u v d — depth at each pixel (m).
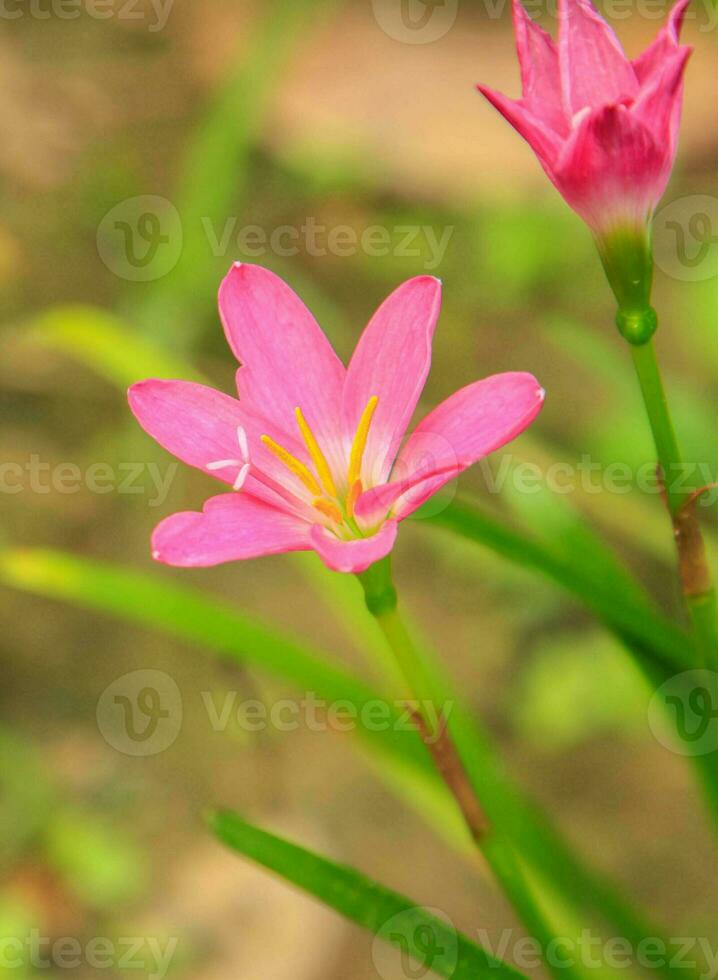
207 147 0.87
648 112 0.40
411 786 0.49
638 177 0.40
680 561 0.42
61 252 0.92
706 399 0.78
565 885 0.47
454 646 0.73
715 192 0.90
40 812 0.65
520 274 0.90
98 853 0.63
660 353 0.83
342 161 0.96
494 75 0.96
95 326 0.55
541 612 0.73
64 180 0.97
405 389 0.41
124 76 1.07
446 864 0.63
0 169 0.98
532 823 0.47
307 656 0.48
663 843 0.64
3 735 0.69
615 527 0.75
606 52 0.41
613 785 0.67
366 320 0.89
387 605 0.40
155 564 0.75
